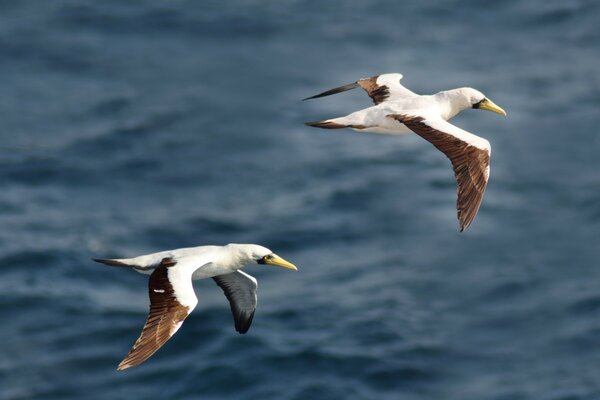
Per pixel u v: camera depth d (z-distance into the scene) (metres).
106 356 39.34
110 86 60.34
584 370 38.66
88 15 68.38
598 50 62.94
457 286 43.12
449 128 25.14
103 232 47.44
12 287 43.22
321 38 65.00
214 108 57.12
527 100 56.94
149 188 50.91
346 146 53.38
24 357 39.28
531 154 51.56
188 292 22.66
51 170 52.41
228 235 46.94
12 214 48.84
